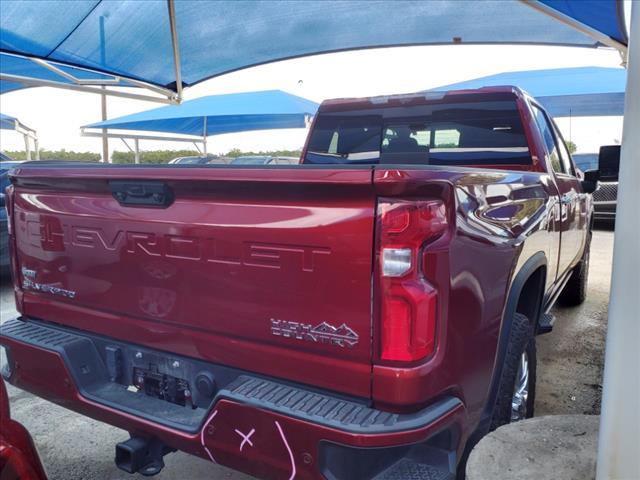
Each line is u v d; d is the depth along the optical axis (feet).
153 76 26.71
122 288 7.99
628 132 5.02
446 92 12.76
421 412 6.10
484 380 7.06
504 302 7.63
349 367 6.20
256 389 6.59
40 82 22.79
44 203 8.79
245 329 6.87
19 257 9.41
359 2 21.45
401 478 6.05
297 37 24.66
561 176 13.53
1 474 4.50
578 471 5.83
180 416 7.31
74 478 9.51
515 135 12.30
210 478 9.50
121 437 10.96
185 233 7.19
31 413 11.95
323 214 6.16
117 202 7.82
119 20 20.40
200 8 20.70
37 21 19.88
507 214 7.82
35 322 9.31
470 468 5.92
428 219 5.87
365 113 13.87
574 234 14.82
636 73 4.98
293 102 62.85
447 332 6.14
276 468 6.31
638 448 5.04
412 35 24.89
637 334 4.99
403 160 12.97
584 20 19.92
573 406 12.10
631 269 5.00
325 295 6.23
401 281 5.85
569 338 16.67
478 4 21.74
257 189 6.50
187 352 7.47
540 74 58.49
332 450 5.95
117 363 8.24
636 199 4.96
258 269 6.64
